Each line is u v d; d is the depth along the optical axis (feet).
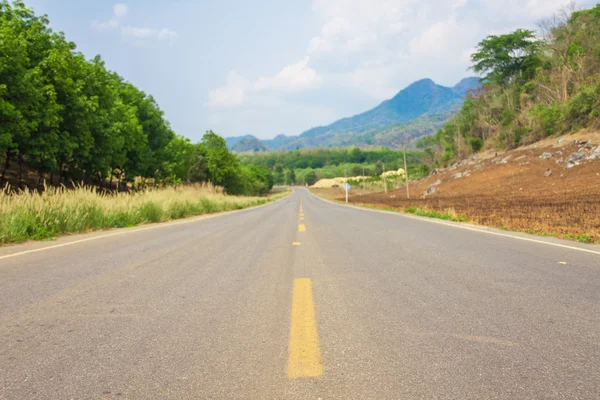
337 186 549.13
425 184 212.43
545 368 6.89
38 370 7.05
